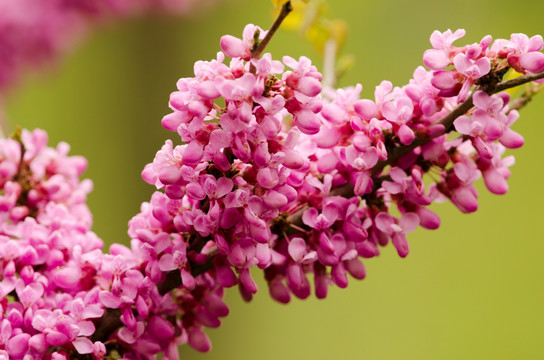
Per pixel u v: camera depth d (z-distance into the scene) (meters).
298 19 0.54
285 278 0.42
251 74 0.39
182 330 0.42
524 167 1.22
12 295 0.42
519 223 1.20
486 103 0.40
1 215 0.43
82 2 0.78
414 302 1.16
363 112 0.40
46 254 0.41
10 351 0.40
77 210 0.44
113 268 0.40
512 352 1.10
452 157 0.41
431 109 0.40
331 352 1.13
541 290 1.13
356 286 1.18
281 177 0.39
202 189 0.39
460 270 1.18
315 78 0.39
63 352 0.40
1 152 0.44
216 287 0.42
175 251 0.40
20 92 0.77
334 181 0.41
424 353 1.10
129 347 0.41
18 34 0.74
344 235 0.41
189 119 0.39
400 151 0.40
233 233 0.40
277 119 0.39
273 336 1.14
